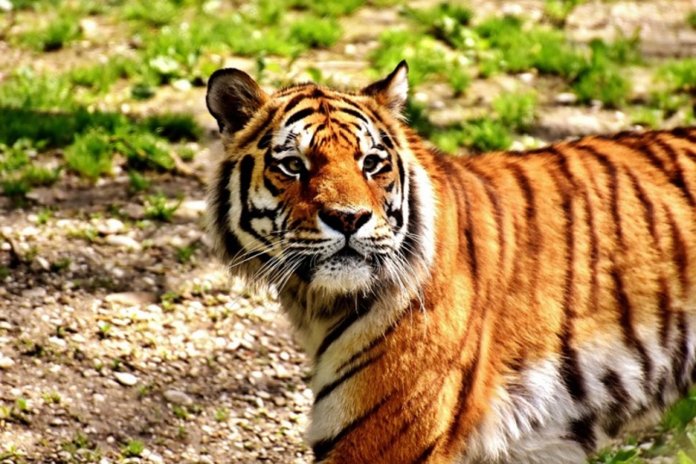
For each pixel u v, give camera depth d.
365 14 19.22
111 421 9.73
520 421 8.23
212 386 10.48
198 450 9.64
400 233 7.80
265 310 11.65
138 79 16.28
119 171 13.81
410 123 15.24
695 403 8.73
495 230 8.27
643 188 8.73
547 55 17.30
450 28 18.22
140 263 12.03
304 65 17.08
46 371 10.13
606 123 15.86
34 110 14.98
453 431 7.98
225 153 8.23
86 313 11.06
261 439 9.94
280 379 10.77
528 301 8.27
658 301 8.57
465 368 7.98
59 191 13.19
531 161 8.78
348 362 7.93
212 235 8.34
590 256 8.45
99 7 18.84
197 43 17.06
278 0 19.33
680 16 19.98
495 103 15.86
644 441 9.73
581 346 8.39
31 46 17.30
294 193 7.74
